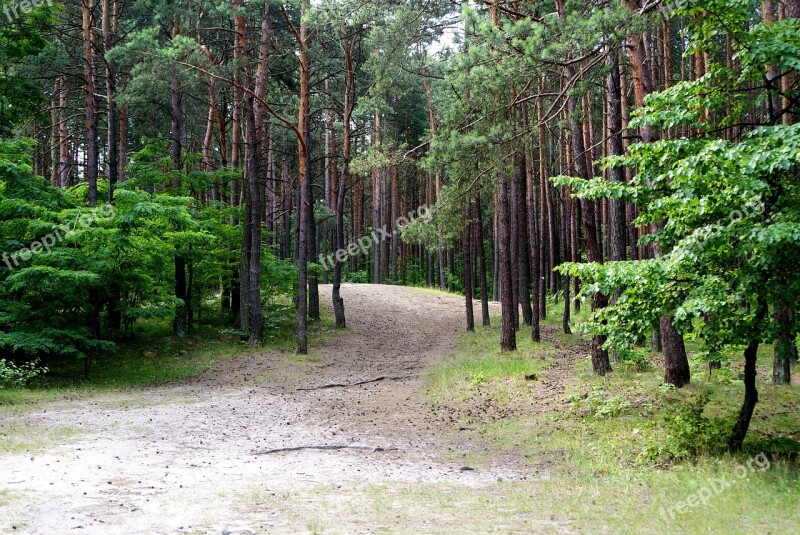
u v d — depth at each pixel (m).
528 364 18.03
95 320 18.69
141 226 18.11
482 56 13.77
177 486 7.48
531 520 6.30
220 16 25.50
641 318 9.03
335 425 12.88
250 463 9.25
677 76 25.92
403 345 26.84
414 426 12.81
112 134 23.28
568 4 14.20
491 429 12.15
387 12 17.14
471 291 28.91
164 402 14.88
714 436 9.23
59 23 25.19
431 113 32.59
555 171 29.42
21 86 19.62
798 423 10.34
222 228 24.78
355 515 6.45
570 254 31.48
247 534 5.69
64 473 7.86
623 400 12.27
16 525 5.71
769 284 7.93
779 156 6.98
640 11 11.77
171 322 26.52
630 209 20.88
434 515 6.51
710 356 9.14
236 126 27.95
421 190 48.16
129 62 20.67
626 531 5.79
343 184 30.09
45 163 39.75
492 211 41.53
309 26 23.25
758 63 8.59
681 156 8.87
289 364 21.31
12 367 16.22
